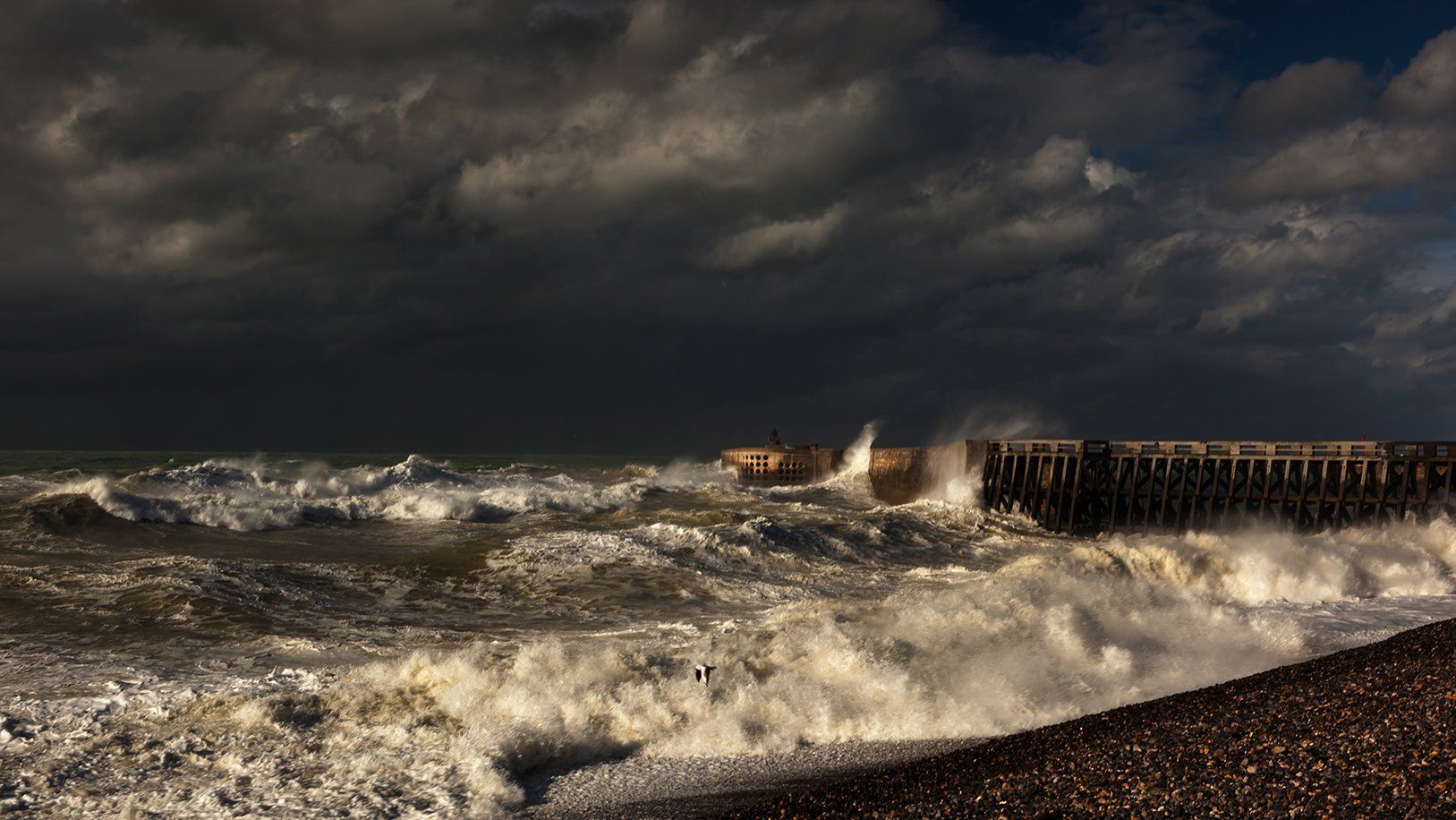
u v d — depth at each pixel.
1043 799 7.59
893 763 10.26
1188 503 40.91
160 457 115.94
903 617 15.20
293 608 19.23
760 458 65.75
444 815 8.80
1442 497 34.91
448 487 48.47
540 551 25.19
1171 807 7.06
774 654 13.27
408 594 21.20
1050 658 13.59
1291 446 37.84
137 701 12.20
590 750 10.69
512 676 12.33
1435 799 6.64
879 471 52.97
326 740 10.66
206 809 8.93
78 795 9.27
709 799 9.19
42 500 30.95
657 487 51.31
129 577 20.41
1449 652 11.83
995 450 44.44
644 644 16.14
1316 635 15.57
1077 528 40.84
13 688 13.20
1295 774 7.46
